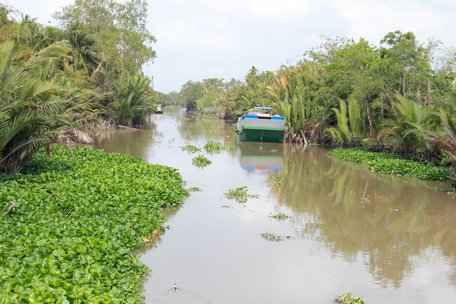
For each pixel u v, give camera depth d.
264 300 7.90
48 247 8.14
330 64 35.31
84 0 47.12
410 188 18.45
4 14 26.58
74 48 38.28
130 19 51.19
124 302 6.91
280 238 11.33
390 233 12.26
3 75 14.35
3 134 13.97
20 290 6.36
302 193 17.00
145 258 9.59
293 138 37.81
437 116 20.52
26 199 11.52
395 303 8.01
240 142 37.09
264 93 53.28
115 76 43.59
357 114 30.08
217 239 11.03
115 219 10.76
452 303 8.08
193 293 8.04
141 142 33.75
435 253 10.73
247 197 15.73
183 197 14.80
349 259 10.12
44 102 14.34
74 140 30.58
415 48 26.48
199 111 113.19
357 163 25.56
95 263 7.89
